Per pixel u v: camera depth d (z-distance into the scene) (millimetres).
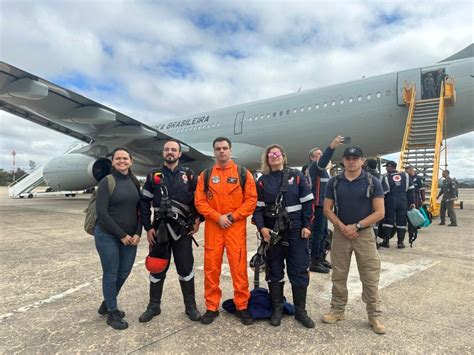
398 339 2699
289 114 12617
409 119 10328
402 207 6270
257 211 3225
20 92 7961
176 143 3236
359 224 2916
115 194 3016
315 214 4801
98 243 3008
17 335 2791
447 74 10242
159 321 3092
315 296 3746
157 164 13945
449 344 2600
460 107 10328
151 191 3209
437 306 3363
